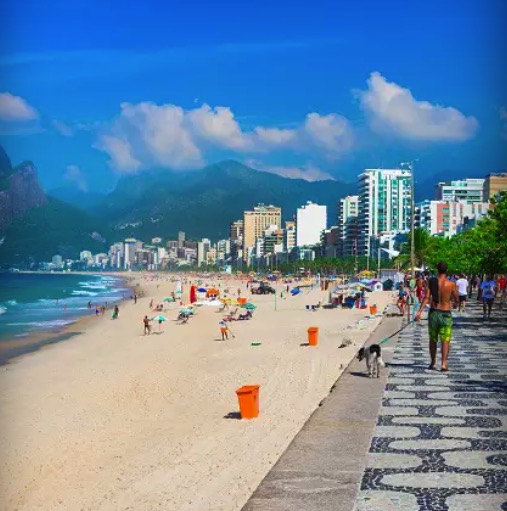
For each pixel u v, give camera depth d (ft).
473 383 45.88
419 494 22.58
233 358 107.86
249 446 41.24
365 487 23.52
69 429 62.13
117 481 39.24
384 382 46.96
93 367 116.88
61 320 251.39
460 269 207.51
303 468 26.08
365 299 224.74
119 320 241.96
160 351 136.87
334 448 29.01
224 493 31.53
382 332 107.24
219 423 53.47
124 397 80.59
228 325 188.44
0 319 257.75
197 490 33.09
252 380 78.38
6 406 78.43
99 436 57.11
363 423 33.88
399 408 37.63
